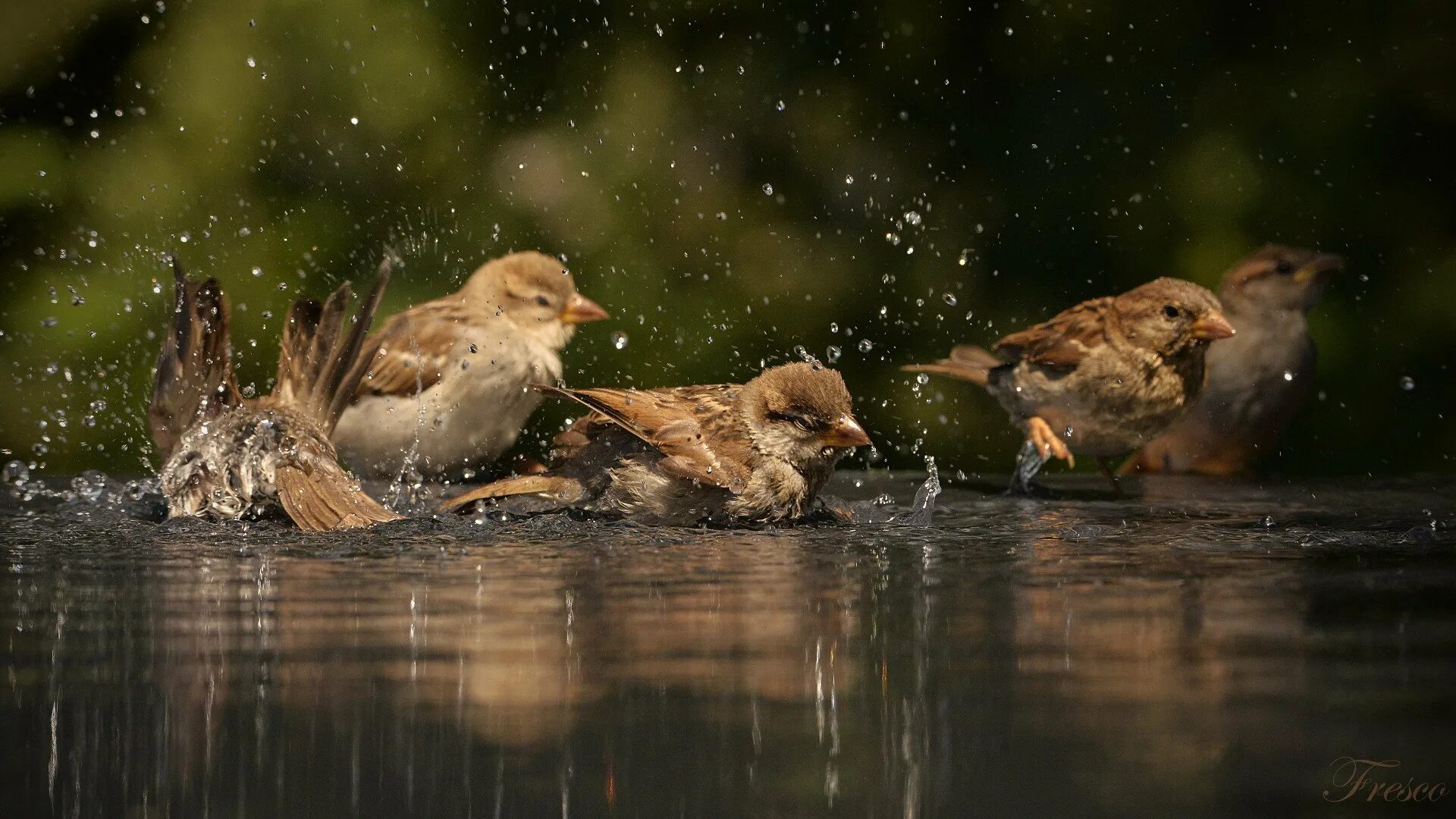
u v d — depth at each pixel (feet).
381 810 10.79
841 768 11.55
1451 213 58.44
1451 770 11.14
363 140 57.72
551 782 11.34
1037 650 15.08
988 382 39.22
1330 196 58.70
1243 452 44.75
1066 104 60.29
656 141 59.77
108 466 55.31
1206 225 58.80
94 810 10.89
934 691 13.57
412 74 58.18
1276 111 59.47
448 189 57.98
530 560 21.97
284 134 57.47
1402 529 24.93
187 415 30.19
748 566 21.12
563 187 58.59
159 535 25.12
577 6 60.70
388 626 16.63
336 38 57.82
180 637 16.20
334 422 31.22
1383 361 57.98
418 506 31.22
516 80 59.47
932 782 11.19
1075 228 59.62
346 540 24.54
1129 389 36.50
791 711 13.11
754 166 60.23
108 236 56.95
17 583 19.86
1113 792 10.87
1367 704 12.86
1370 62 59.21
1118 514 28.04
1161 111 59.98
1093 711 12.85
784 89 60.90
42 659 15.23
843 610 17.39
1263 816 10.37
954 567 20.77
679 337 57.98
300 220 56.95
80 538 24.81
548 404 55.16
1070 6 60.54
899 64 60.80
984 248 59.72
